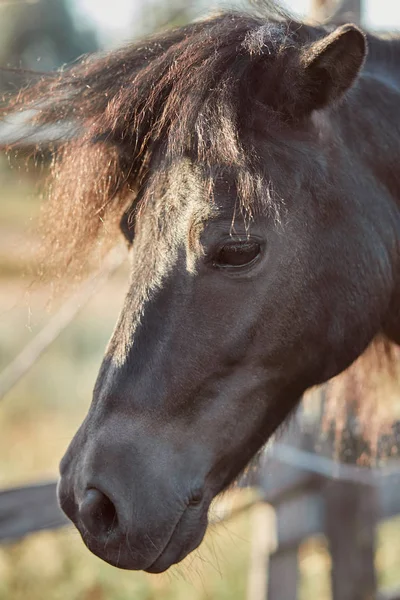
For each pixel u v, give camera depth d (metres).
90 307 12.73
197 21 2.28
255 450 2.14
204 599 4.32
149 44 2.21
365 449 3.17
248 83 2.01
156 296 1.95
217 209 1.91
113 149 2.14
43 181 2.41
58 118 2.19
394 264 2.26
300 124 2.07
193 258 1.93
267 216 1.97
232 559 4.73
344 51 1.94
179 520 1.95
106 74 2.17
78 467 1.89
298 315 2.04
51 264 2.25
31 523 3.07
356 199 2.16
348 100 2.28
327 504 3.61
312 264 2.05
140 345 1.93
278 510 3.55
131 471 1.86
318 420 3.37
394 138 2.30
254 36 2.02
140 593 4.35
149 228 2.00
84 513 1.81
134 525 1.84
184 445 1.95
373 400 2.86
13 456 6.25
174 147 1.95
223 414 1.99
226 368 1.98
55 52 17.14
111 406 1.92
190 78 1.98
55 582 4.50
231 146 1.89
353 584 3.61
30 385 8.41
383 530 5.39
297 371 2.11
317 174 2.06
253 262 1.96
